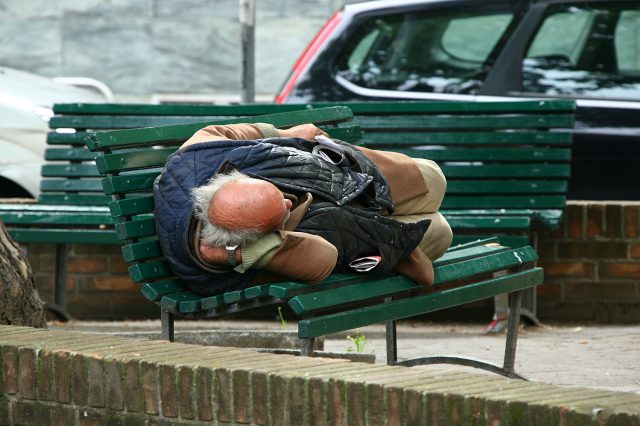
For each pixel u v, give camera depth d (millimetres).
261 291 11688
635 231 21516
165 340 12359
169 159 12305
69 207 21438
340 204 12414
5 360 11109
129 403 10445
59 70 46250
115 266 22547
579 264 21609
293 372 9828
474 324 21750
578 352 17703
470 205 21484
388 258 12586
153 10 46125
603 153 24266
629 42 25016
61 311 21703
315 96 25328
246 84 27609
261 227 11625
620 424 8523
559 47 25219
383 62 25438
